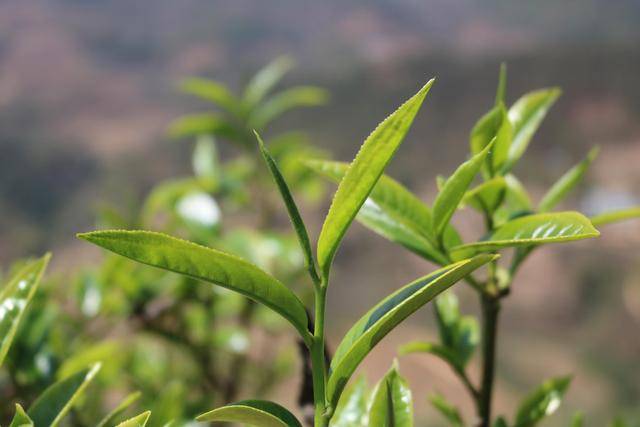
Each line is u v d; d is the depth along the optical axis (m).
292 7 34.75
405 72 21.19
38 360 1.63
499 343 9.67
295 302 0.93
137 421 0.92
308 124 18.94
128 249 0.85
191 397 2.51
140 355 2.49
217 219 2.56
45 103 24.53
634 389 8.16
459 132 17.25
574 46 20.05
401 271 11.95
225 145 15.43
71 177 18.91
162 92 26.39
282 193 0.90
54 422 1.04
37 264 1.08
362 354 0.93
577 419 1.57
